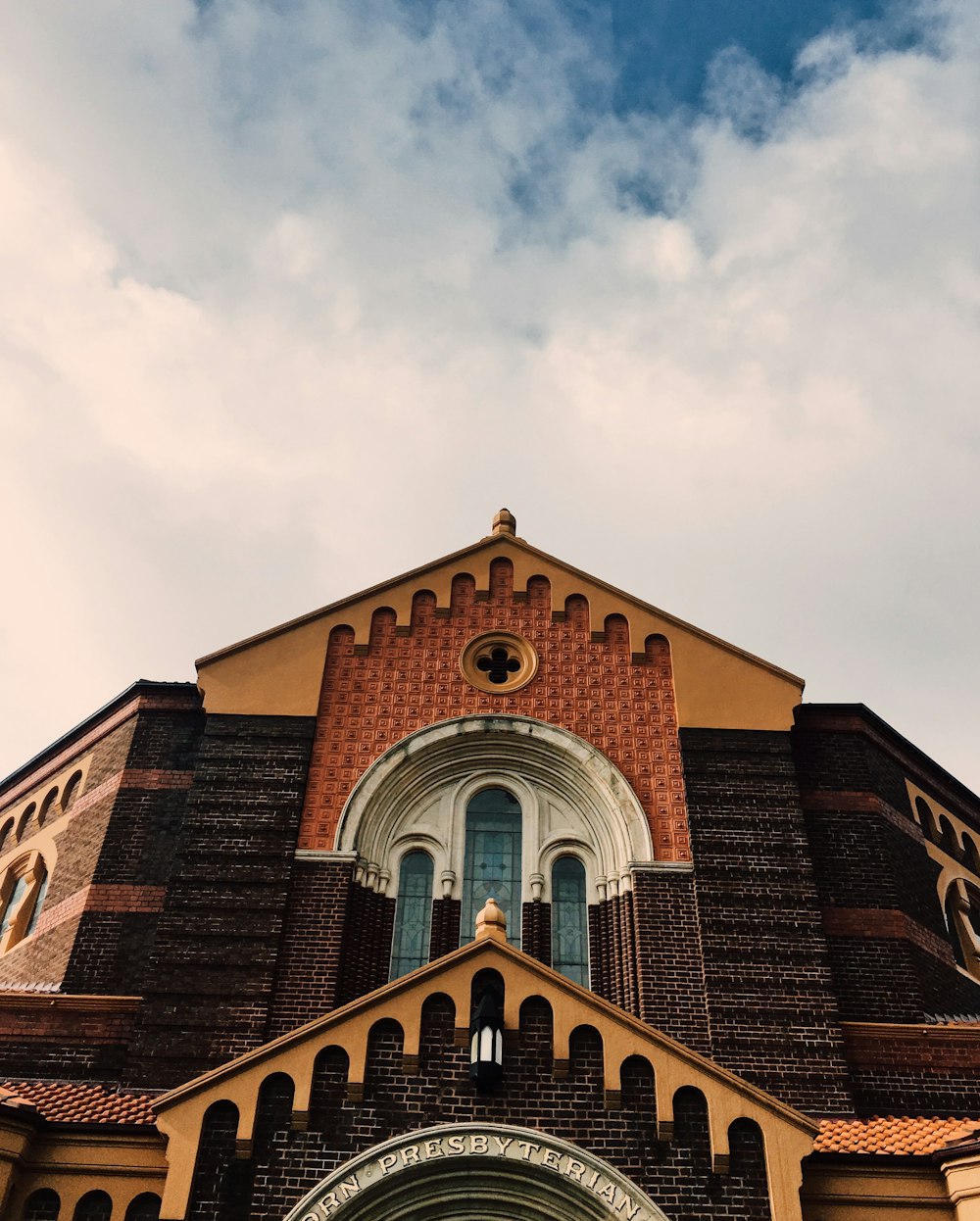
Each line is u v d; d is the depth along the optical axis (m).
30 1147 14.26
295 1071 13.61
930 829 22.09
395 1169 12.92
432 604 21.95
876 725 22.03
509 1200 13.05
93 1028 17.56
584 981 18.25
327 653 21.12
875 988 18.58
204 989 17.11
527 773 20.23
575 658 21.31
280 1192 12.93
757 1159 13.30
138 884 19.48
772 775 19.72
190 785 20.72
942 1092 17.22
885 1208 13.89
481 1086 13.55
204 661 20.69
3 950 20.98
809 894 18.36
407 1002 14.04
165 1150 14.22
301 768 19.56
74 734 23.28
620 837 19.14
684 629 21.62
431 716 20.42
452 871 19.14
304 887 18.31
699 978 17.55
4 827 23.98
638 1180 13.07
